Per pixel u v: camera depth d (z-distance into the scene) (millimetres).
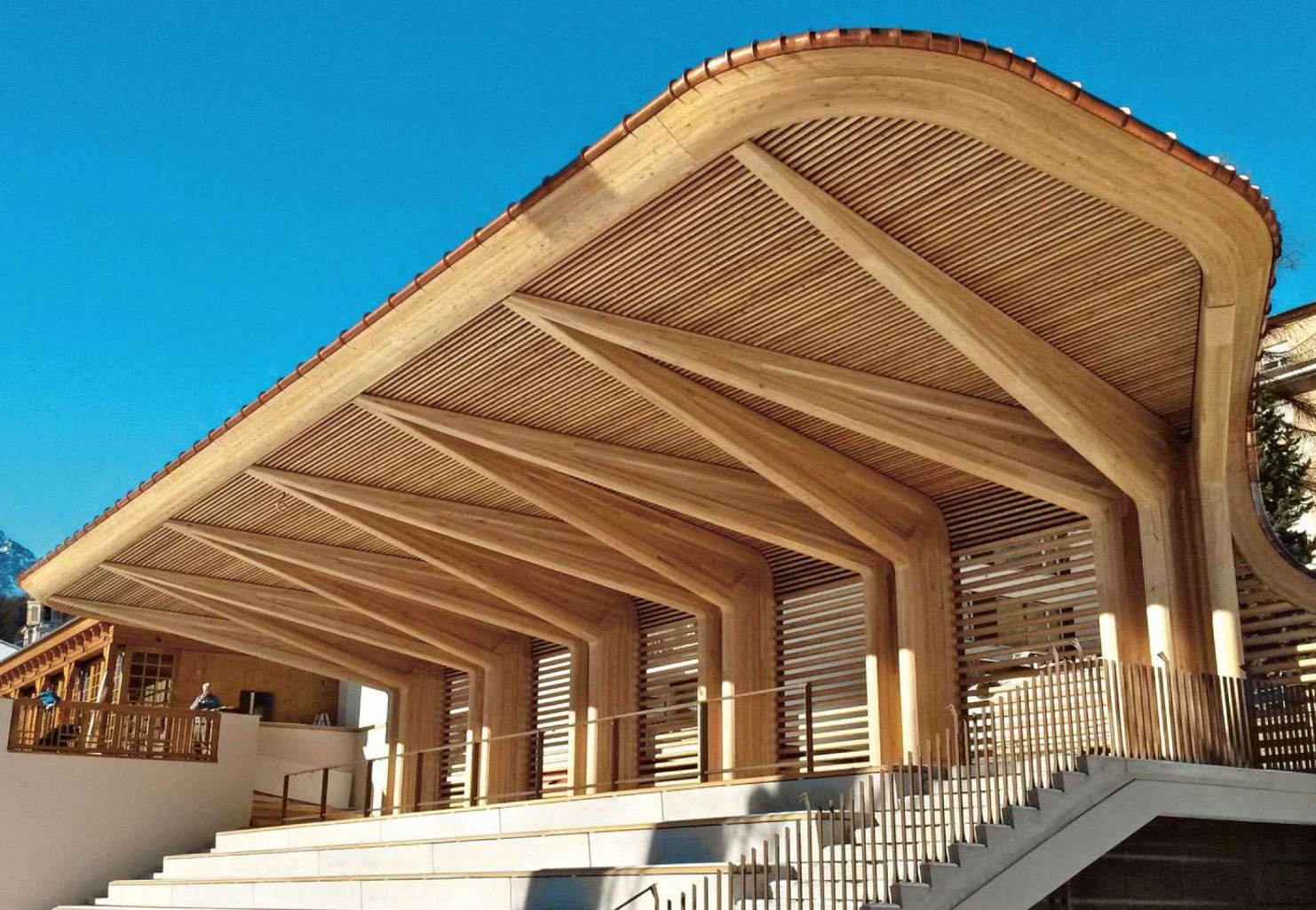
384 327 12531
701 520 18328
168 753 23844
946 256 11055
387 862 17219
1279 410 27109
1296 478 25625
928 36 8602
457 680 25125
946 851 9805
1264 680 12680
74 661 30250
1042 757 10555
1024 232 10641
